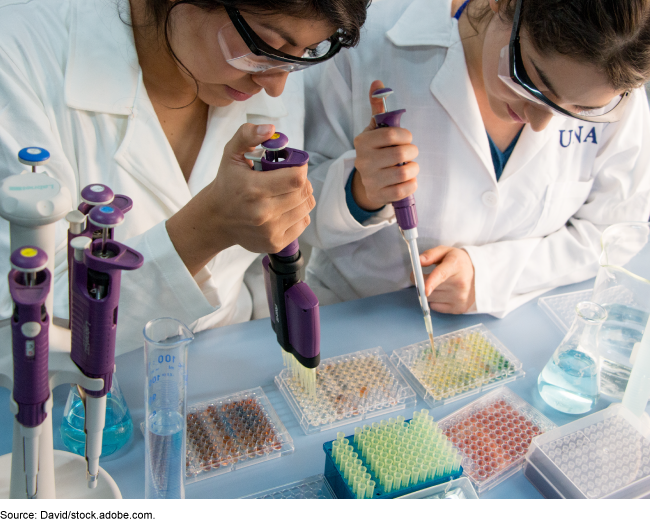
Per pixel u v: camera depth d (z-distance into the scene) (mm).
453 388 1068
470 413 1023
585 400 1020
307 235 1508
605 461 891
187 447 890
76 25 1045
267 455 905
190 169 1240
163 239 947
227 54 845
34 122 981
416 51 1356
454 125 1352
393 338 1215
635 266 1501
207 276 1041
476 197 1416
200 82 999
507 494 886
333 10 752
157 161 1110
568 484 850
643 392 967
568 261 1451
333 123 1465
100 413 627
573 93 886
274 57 813
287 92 1354
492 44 1045
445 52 1324
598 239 1511
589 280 1491
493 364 1139
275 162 820
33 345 520
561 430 939
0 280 955
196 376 1061
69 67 1030
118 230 1120
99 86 1050
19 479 609
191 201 933
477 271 1308
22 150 552
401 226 1133
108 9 1057
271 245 875
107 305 538
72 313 574
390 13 1421
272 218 849
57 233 987
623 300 1152
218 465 868
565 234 1505
